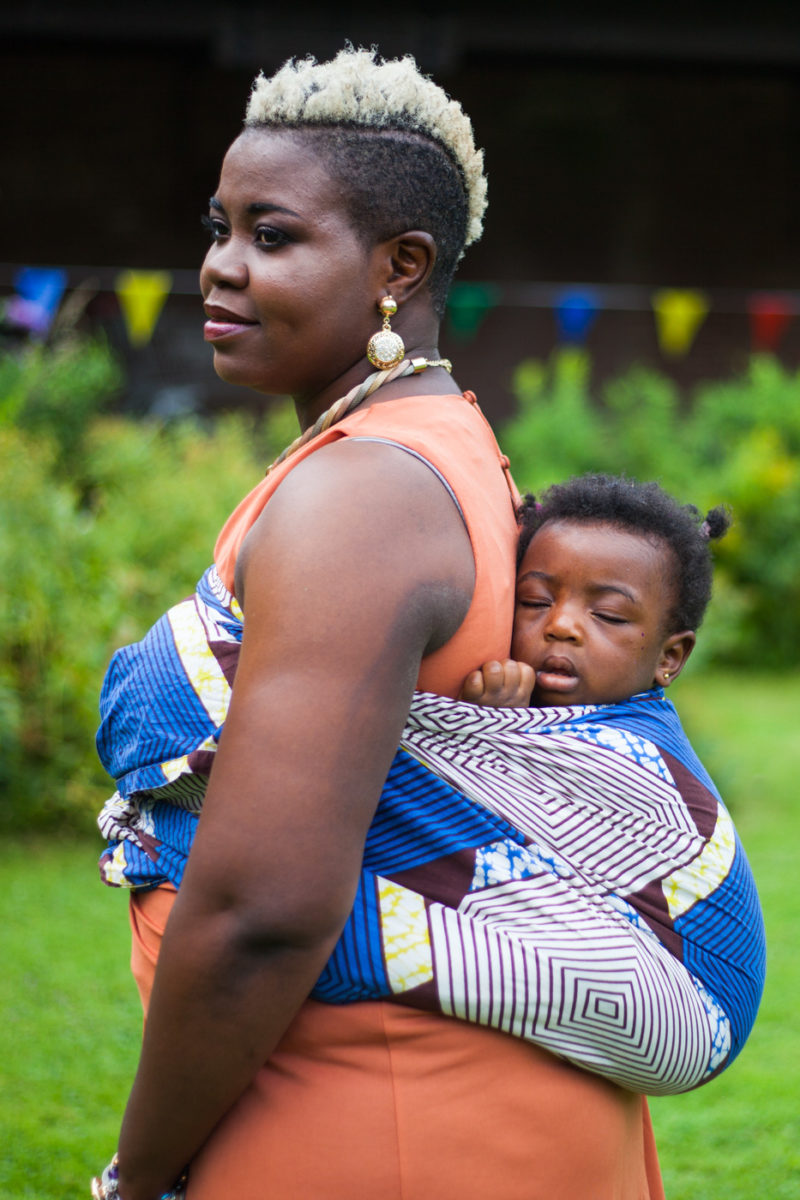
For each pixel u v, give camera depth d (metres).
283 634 1.12
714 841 1.32
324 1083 1.22
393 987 1.19
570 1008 1.20
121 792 1.45
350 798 1.11
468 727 1.25
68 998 3.54
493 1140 1.21
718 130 12.38
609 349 12.66
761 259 12.58
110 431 7.61
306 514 1.15
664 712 1.41
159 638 1.37
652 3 10.88
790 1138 2.97
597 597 1.38
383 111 1.29
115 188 11.86
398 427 1.27
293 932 1.10
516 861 1.23
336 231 1.29
